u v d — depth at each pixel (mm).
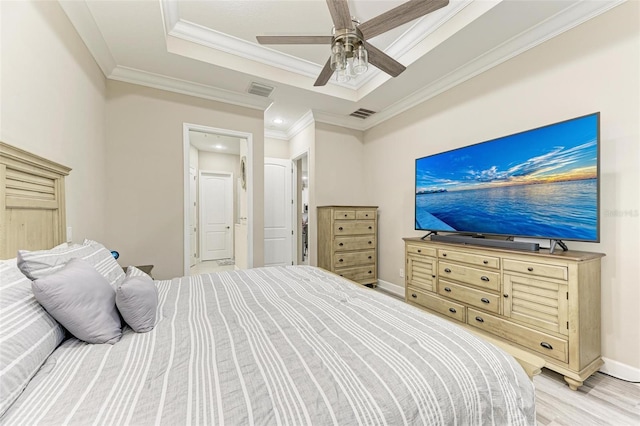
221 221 6594
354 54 1796
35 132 1527
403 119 3811
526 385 947
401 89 3387
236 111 3561
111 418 622
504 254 2143
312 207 4336
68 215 1963
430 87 3273
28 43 1462
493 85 2650
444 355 934
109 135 2812
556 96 2176
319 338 1053
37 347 814
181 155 3201
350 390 747
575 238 1910
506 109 2535
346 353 937
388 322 1207
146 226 3008
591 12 1959
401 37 2752
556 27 2139
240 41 2850
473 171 2607
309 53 3086
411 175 3678
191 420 625
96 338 983
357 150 4617
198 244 6273
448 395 796
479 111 2783
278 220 5148
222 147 6109
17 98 1370
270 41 1865
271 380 782
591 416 1509
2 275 922
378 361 888
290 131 5043
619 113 1856
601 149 1936
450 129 3105
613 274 1881
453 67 2857
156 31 2291
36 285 907
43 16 1604
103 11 2041
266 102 3707
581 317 1740
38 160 1493
